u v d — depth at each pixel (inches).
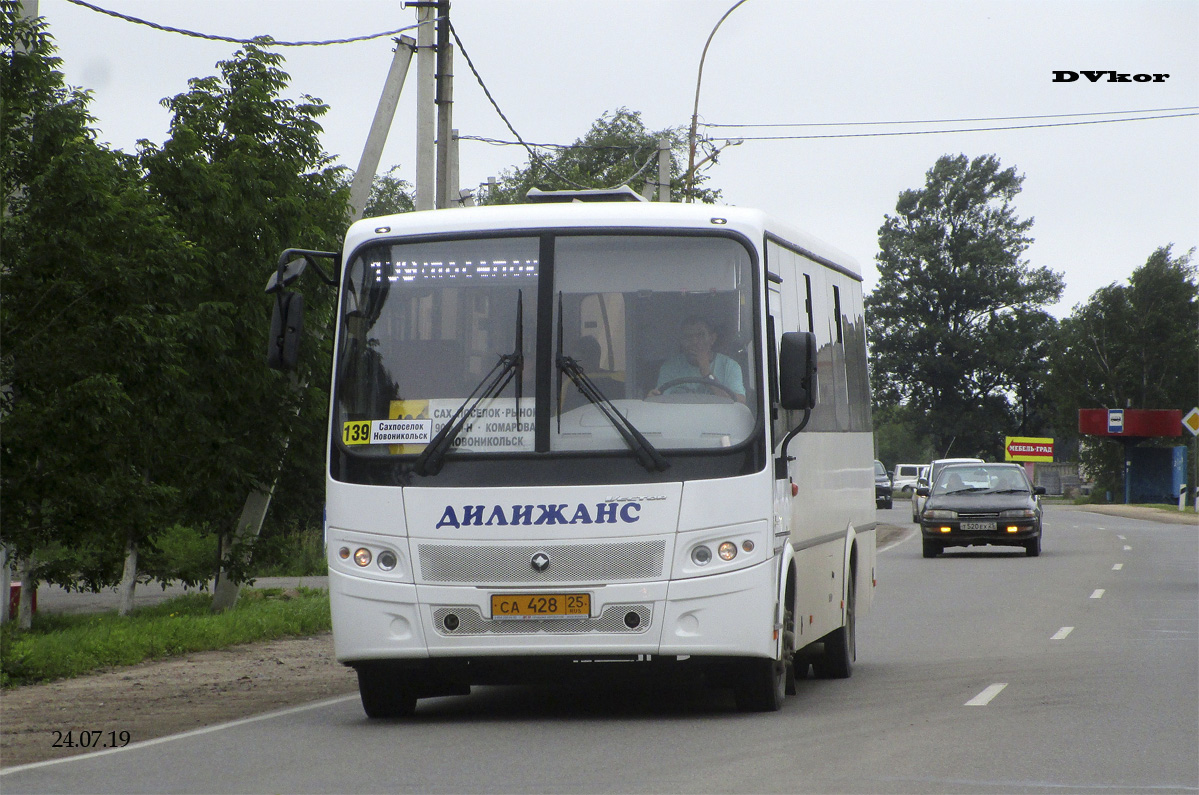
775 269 678.5
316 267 673.0
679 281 645.3
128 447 1152.2
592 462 627.2
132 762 566.3
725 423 629.9
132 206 1112.8
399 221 666.2
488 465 631.2
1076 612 1236.5
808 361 618.5
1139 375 6934.1
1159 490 6018.7
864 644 1011.3
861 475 909.2
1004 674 818.8
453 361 645.3
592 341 639.8
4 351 1062.4
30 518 1141.7
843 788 487.5
